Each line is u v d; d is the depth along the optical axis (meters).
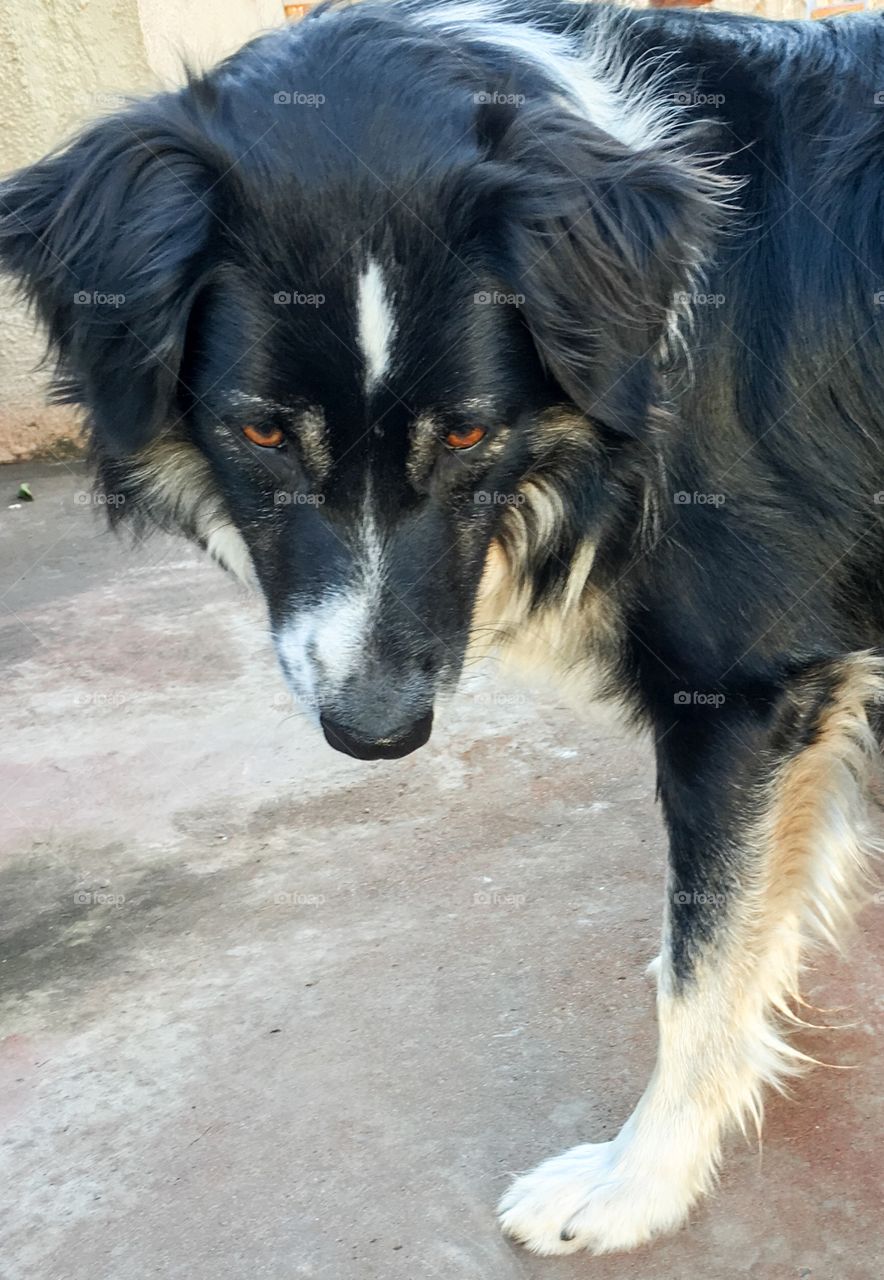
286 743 0.86
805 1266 0.51
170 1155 0.57
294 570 0.49
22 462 1.53
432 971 0.65
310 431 0.47
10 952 0.69
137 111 0.48
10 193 0.50
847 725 0.54
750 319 0.51
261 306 0.47
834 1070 0.59
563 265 0.46
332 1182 0.55
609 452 0.51
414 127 0.46
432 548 0.49
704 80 0.52
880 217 0.51
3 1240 0.54
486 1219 0.53
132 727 0.88
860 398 0.51
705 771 0.52
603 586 0.53
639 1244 0.52
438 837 0.75
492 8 0.53
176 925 0.70
